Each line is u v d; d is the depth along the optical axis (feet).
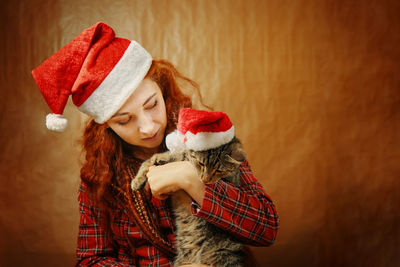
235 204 3.27
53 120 3.26
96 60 3.27
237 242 3.81
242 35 6.24
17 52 6.11
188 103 4.29
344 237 6.39
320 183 6.37
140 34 6.16
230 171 3.50
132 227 3.85
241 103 6.31
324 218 6.39
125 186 3.84
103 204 3.85
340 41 6.24
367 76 6.27
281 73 6.30
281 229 6.38
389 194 6.33
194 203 3.27
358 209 6.37
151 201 3.83
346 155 6.36
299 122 6.34
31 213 6.29
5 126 6.19
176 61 6.23
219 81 6.28
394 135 6.29
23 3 6.07
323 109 6.33
